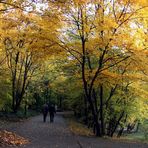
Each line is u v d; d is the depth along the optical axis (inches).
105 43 815.1
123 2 823.1
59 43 880.9
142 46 832.9
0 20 935.7
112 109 1243.8
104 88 1125.7
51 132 959.6
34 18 879.7
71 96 1471.5
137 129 1801.2
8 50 1337.4
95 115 948.0
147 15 830.5
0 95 1416.1
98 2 820.6
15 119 1401.3
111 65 898.1
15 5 666.2
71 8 816.9
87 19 843.4
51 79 1975.9
